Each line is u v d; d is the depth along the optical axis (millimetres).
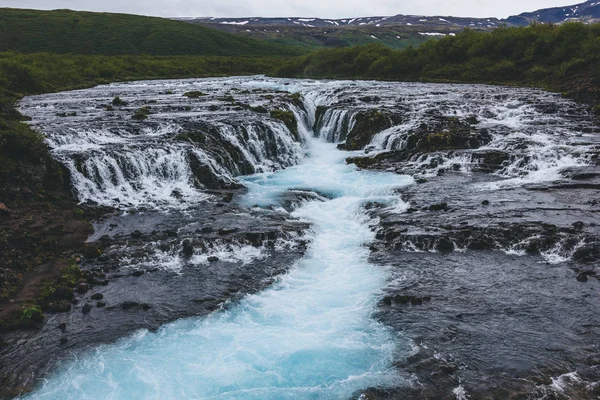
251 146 33281
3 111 34250
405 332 13859
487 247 18812
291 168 32562
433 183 26609
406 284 16531
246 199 25141
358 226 21922
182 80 82750
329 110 42594
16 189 22000
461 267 17531
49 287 16328
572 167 27219
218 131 32375
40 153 24000
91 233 20641
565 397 10961
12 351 13312
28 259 17922
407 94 50969
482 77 66375
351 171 30516
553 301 15055
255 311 15258
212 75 96125
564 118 39375
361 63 82438
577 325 13766
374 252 19156
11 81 55688
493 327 13859
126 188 25656
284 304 15625
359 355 12945
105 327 14406
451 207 22547
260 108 40844
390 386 11719
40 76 62188
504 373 11914
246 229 20594
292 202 24516
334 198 25703
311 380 12070
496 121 38656
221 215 22609
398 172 29266
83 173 24812
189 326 14492
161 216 22547
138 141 29469
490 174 28031
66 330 14250
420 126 35344
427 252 18844
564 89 51906
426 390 11500
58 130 30172
